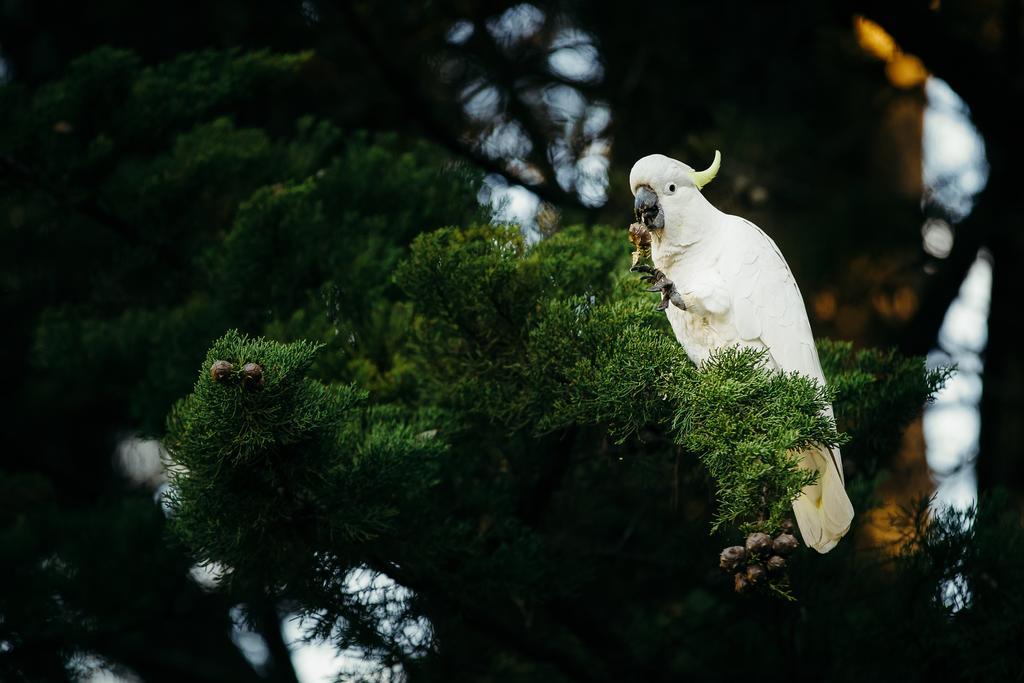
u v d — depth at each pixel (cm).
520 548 1093
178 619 1555
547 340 964
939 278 1894
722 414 816
